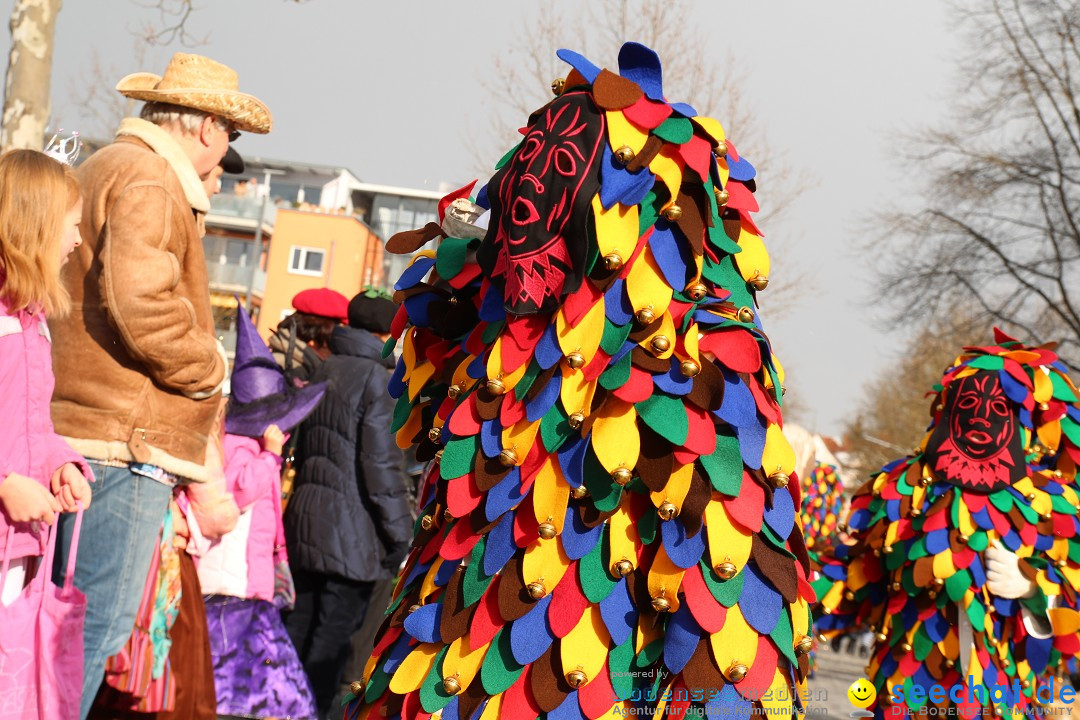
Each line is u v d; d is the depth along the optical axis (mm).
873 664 3854
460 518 1838
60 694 2598
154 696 2979
